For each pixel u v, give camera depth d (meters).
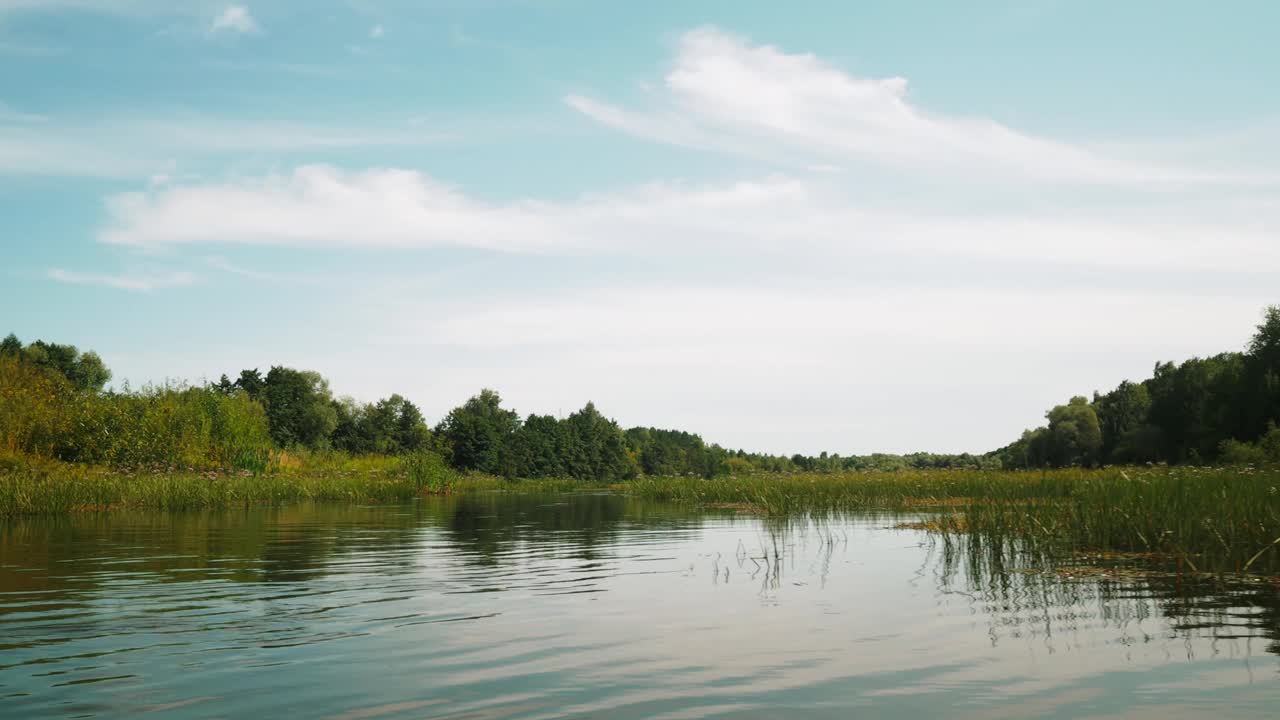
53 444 35.88
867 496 28.61
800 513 25.06
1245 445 51.47
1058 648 7.20
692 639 7.65
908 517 22.94
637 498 40.09
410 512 26.73
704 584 10.92
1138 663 6.67
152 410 38.38
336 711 5.52
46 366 95.12
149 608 9.10
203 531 18.64
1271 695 5.80
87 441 36.12
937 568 12.40
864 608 9.16
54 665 6.63
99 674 6.38
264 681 6.21
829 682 6.23
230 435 41.41
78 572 11.89
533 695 5.89
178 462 37.25
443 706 5.64
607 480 124.44
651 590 10.44
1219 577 11.08
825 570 12.24
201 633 7.83
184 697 5.80
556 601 9.64
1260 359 64.56
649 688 6.09
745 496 31.41
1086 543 14.71
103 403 38.59
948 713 5.49
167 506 27.17
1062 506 17.36
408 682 6.21
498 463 108.25
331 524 21.00
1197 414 72.50
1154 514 14.13
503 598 9.82
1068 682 6.17
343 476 40.28
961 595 9.95
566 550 15.09
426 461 44.28
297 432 97.00
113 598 9.73
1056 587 10.44
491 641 7.56
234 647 7.28
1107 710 5.52
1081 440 94.00
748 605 9.37
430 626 8.20
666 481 43.28
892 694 5.92
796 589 10.51
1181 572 11.54
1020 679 6.27
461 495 44.81
